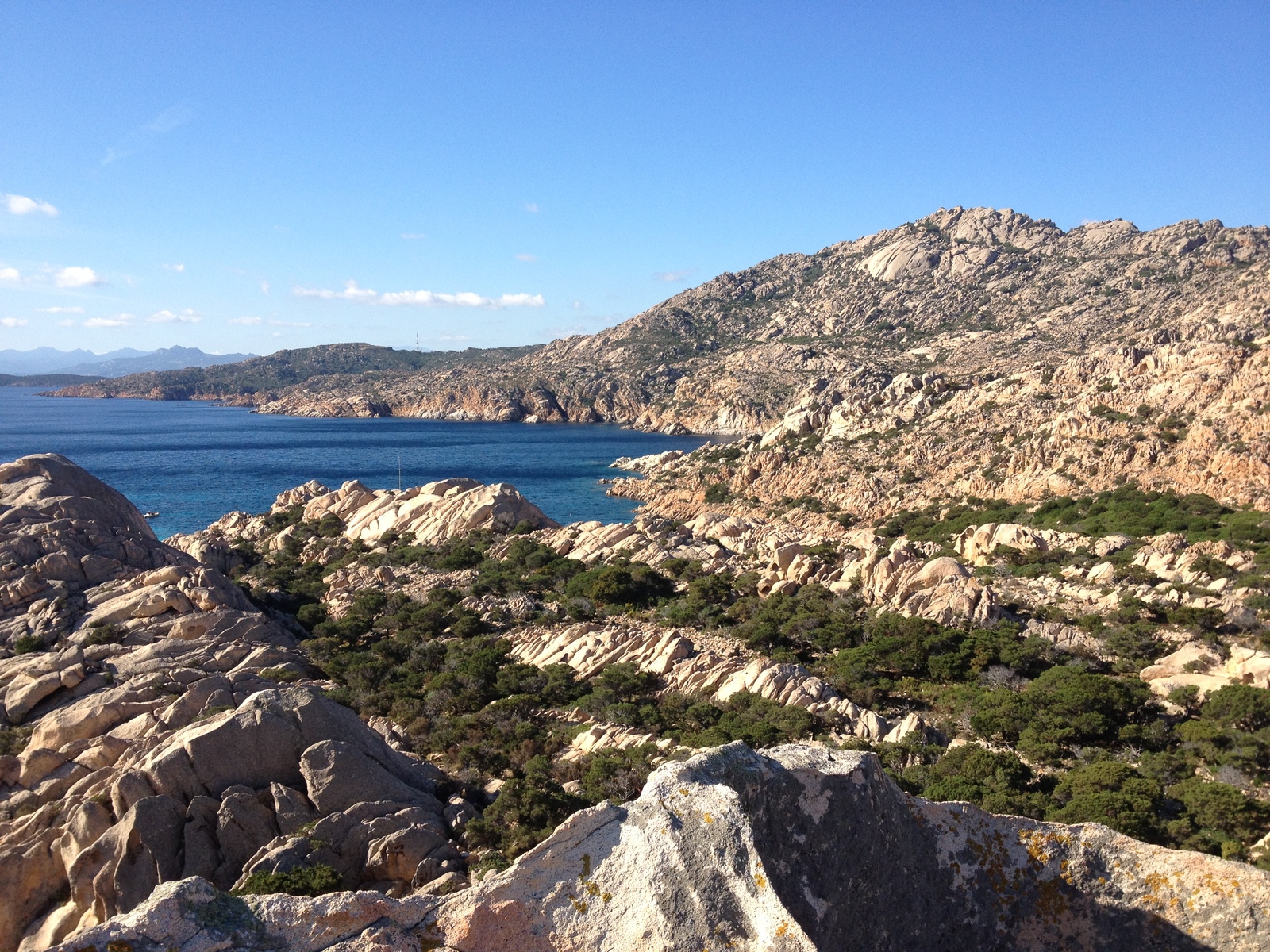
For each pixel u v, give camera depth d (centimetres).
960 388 19450
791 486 16512
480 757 4353
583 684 5756
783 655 5916
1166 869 1198
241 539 10919
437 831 3070
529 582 8169
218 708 3903
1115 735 4684
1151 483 11962
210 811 2912
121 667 4972
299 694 3369
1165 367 14788
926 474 15100
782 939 962
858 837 1152
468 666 5875
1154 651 5803
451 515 10738
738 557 9088
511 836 3131
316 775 3091
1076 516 11394
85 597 5953
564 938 1002
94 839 2878
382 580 8575
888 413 18750
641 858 1038
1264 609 6397
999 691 5128
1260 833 3559
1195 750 4388
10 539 6266
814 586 7312
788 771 1169
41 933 2711
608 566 8325
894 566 7294
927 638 5872
